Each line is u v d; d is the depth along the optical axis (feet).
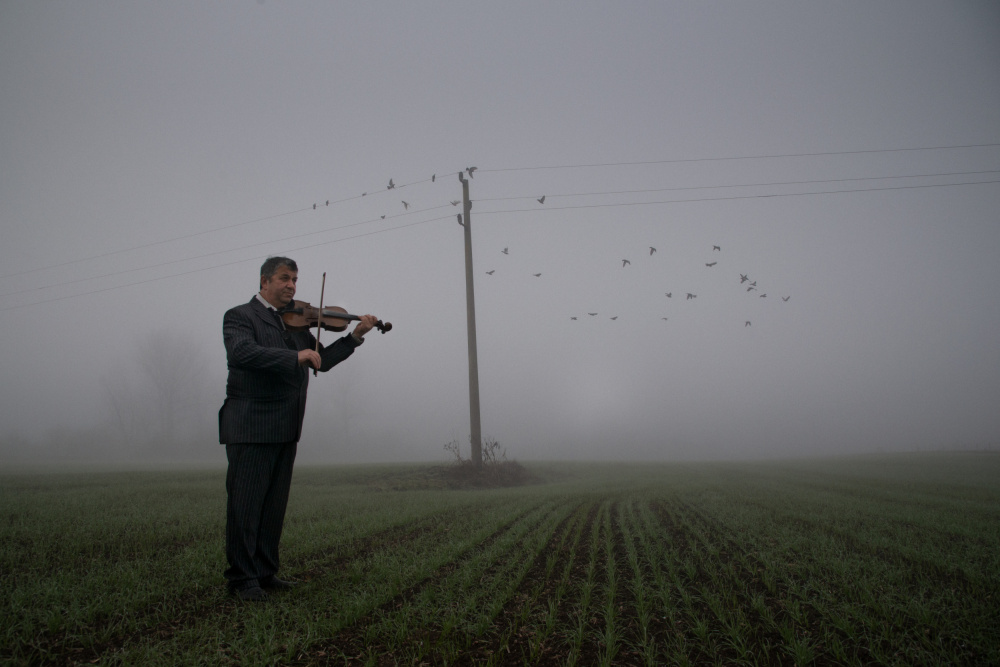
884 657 7.68
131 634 8.52
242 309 11.09
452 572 12.62
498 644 8.41
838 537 16.83
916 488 36.14
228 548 10.53
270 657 7.48
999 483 40.96
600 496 32.22
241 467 10.58
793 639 8.25
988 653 7.73
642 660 8.00
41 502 23.54
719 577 12.35
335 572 12.57
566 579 12.03
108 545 14.93
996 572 11.93
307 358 10.43
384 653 7.94
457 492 37.37
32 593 9.88
